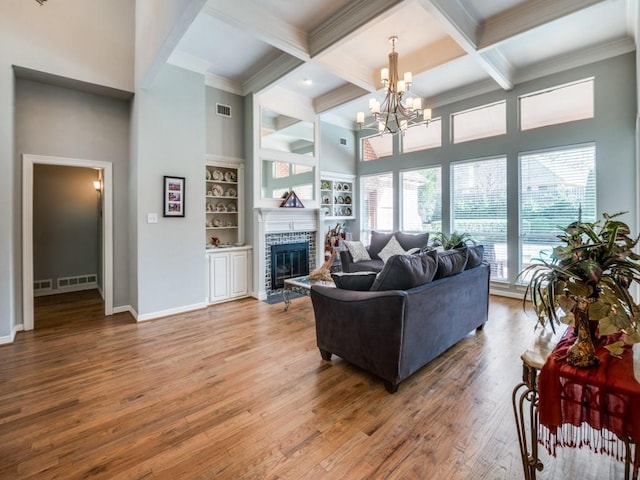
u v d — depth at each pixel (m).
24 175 3.60
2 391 2.36
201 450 1.76
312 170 6.00
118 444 1.81
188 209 4.35
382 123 4.46
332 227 7.20
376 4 3.07
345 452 1.74
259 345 3.22
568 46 4.08
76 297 5.09
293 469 1.63
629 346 1.37
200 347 3.17
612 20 3.54
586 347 1.25
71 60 3.58
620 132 4.02
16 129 3.55
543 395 1.27
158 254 4.10
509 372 2.62
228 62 4.46
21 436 1.87
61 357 2.95
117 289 4.30
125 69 3.91
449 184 5.74
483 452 1.73
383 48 4.12
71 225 5.46
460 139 5.62
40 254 5.20
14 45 3.28
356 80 4.48
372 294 2.43
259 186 5.17
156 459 1.70
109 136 4.18
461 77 5.00
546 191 4.68
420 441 1.82
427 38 3.91
